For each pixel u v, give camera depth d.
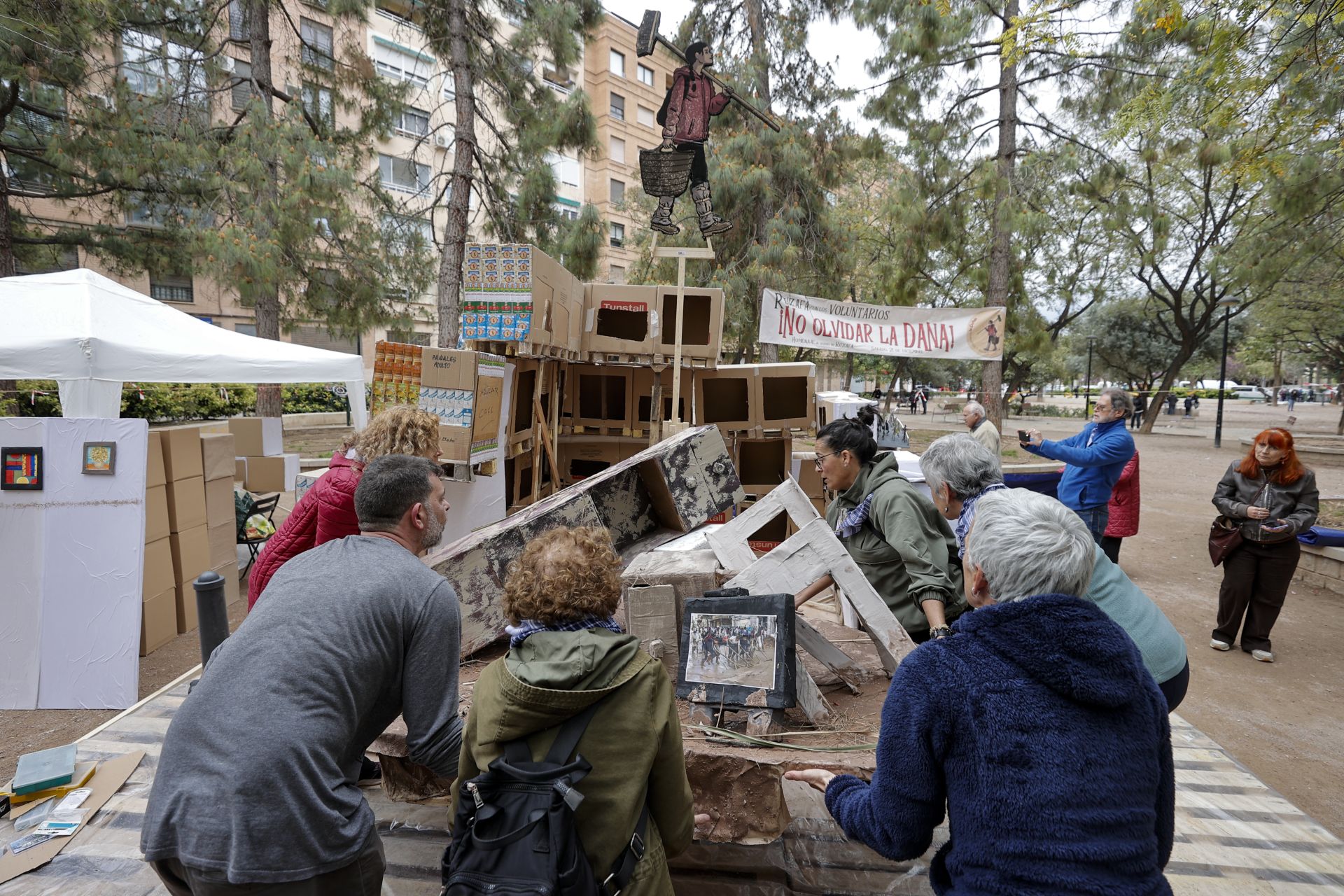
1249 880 2.12
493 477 3.46
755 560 2.29
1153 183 16.19
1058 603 1.18
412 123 22.47
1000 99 10.60
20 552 4.00
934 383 44.12
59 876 2.07
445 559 2.24
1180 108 7.48
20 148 11.90
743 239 12.48
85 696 4.04
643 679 1.42
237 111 11.85
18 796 2.43
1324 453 15.19
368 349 24.48
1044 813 1.08
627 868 1.31
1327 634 5.53
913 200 10.73
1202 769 2.82
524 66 12.26
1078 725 1.13
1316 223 9.62
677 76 4.47
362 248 12.62
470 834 1.28
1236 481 5.05
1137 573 7.28
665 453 2.70
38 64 10.05
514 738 1.36
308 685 1.44
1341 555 6.54
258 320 12.19
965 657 1.20
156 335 5.96
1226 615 5.17
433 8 11.66
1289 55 6.19
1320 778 3.57
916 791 1.21
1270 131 7.12
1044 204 14.16
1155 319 26.45
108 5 10.27
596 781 1.33
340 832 1.45
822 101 12.94
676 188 4.46
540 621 1.44
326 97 14.21
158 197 12.54
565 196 28.05
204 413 17.61
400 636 1.59
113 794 2.48
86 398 5.32
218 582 3.13
